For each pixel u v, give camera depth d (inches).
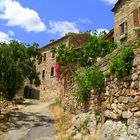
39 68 1833.2
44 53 1809.8
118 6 851.4
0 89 804.6
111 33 928.9
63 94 892.6
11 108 948.6
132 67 385.7
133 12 737.6
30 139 582.9
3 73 799.1
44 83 1739.7
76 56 883.4
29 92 1793.8
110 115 436.5
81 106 607.2
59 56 920.9
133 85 378.3
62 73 958.4
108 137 397.4
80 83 587.8
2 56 805.2
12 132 639.8
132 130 358.0
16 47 1274.6
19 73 845.2
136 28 547.5
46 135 609.3
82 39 1537.9
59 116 807.1
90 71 538.6
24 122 745.6
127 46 402.0
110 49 829.8
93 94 531.2
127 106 386.6
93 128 475.2
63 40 1596.9
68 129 591.2
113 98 435.2
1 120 748.6
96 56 845.2
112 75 446.9
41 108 1016.9
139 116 355.9
